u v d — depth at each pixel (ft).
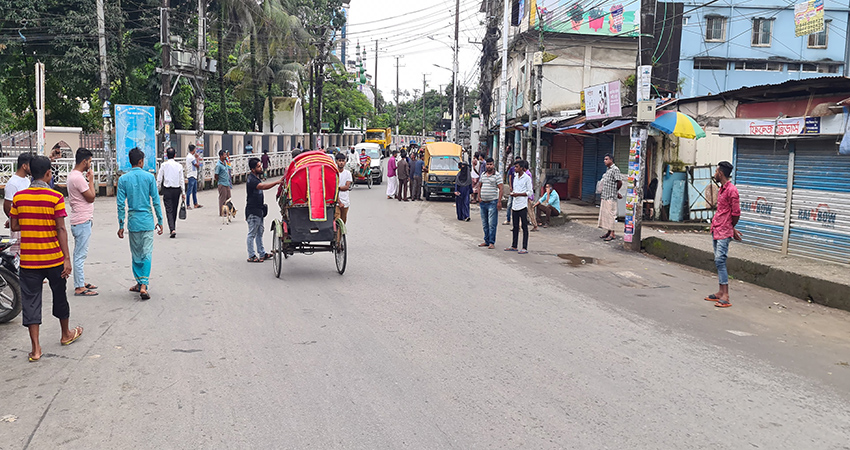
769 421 15.87
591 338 22.71
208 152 108.06
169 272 33.19
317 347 21.06
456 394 17.08
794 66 86.74
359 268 35.63
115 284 30.22
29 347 20.95
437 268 36.04
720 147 57.21
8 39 91.35
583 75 91.81
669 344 22.27
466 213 62.18
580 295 29.89
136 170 27.32
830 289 28.96
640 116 42.52
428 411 15.93
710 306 28.35
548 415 15.81
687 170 56.80
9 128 106.83
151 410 15.87
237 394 16.93
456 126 130.72
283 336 22.27
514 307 27.09
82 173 27.84
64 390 17.17
